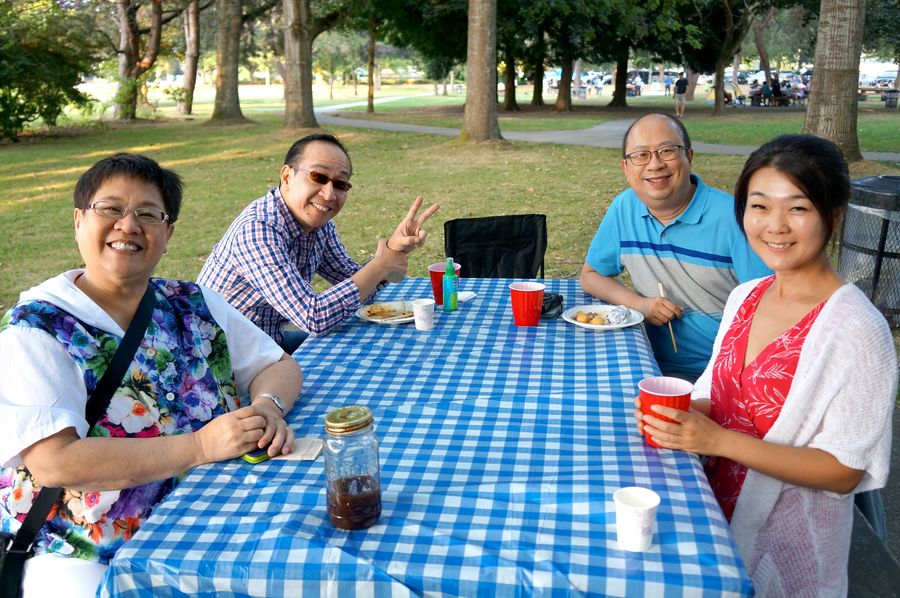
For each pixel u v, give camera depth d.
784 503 1.76
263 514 1.56
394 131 21.17
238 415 1.82
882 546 2.06
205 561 1.40
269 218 2.89
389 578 1.36
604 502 1.55
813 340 1.72
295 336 3.37
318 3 21.73
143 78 27.50
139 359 1.88
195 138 20.42
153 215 1.88
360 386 2.28
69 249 8.11
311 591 1.38
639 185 2.87
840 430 1.67
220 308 2.18
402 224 2.84
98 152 17.66
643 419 1.79
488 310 3.09
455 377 2.33
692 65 31.75
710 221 2.88
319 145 2.94
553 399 2.13
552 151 15.76
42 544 1.78
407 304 3.12
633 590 1.31
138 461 1.71
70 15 25.69
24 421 1.64
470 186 11.59
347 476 1.46
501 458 1.77
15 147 19.11
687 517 1.49
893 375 1.65
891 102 30.41
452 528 1.48
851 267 5.14
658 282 3.04
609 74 71.81
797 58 59.91
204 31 41.41
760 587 1.75
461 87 63.19
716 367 1.98
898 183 4.94
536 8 23.64
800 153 1.70
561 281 3.58
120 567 1.41
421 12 26.70
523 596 1.33
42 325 1.74
